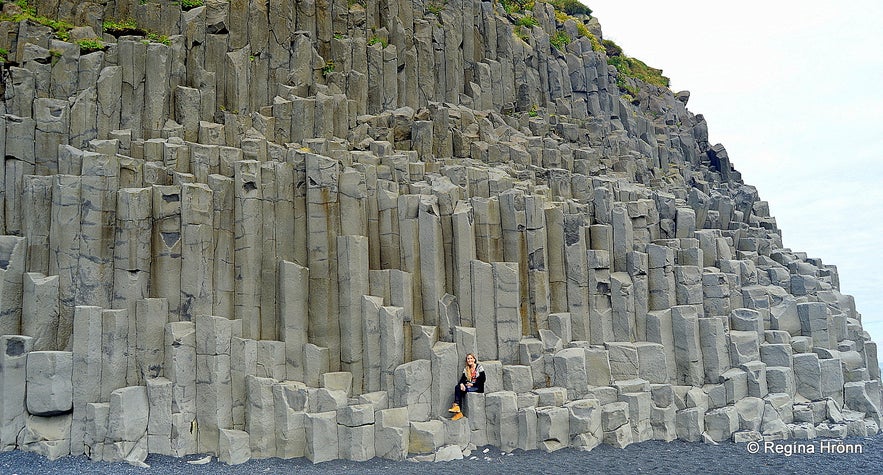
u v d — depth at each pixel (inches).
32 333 844.0
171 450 831.1
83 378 826.8
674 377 1013.2
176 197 914.1
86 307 838.5
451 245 997.8
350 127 1218.0
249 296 924.6
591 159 1385.3
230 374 866.1
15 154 937.5
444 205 1003.3
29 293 855.1
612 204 1091.3
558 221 1047.0
